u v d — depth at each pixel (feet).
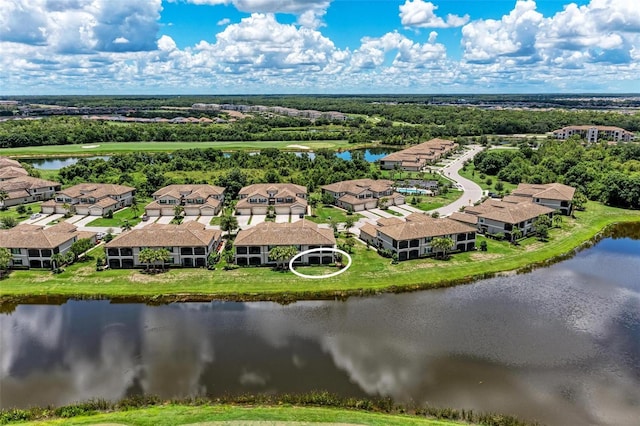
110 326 228.02
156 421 157.07
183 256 295.48
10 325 229.25
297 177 564.71
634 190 445.78
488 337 217.56
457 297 259.80
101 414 163.53
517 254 323.16
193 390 177.68
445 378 186.19
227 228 356.18
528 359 200.13
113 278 277.23
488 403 171.83
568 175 536.83
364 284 271.28
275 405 167.73
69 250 309.01
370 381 183.21
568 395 177.37
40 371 191.62
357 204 444.96
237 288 264.52
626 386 183.32
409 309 245.24
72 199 442.09
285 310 243.60
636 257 327.06
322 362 196.13
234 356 200.85
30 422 158.61
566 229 381.81
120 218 421.59
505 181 591.37
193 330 223.51
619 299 258.37
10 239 293.02
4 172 517.96
